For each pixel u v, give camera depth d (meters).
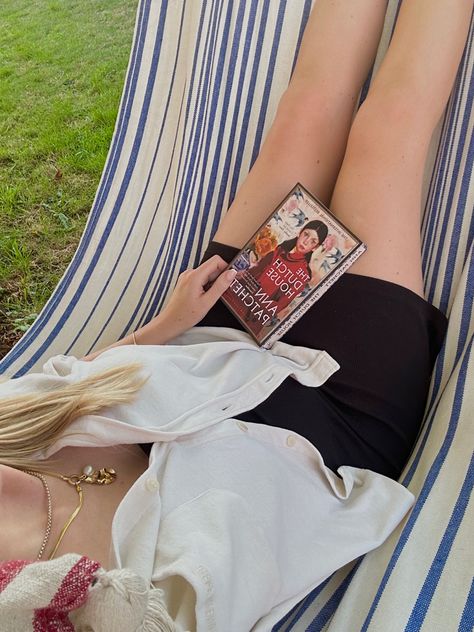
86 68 3.67
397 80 1.34
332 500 1.13
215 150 1.89
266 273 1.29
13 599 0.72
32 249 2.85
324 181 1.47
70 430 1.05
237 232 1.41
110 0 4.20
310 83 1.49
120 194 2.02
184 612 0.87
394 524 1.08
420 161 1.32
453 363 1.28
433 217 1.52
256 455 1.10
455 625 0.85
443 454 1.10
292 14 1.85
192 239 1.85
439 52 1.35
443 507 1.02
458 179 1.48
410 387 1.23
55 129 3.36
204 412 1.12
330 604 1.05
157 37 2.02
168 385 1.14
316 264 1.25
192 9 1.98
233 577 0.91
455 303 1.32
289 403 1.18
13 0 4.39
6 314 2.61
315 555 1.03
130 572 0.78
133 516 0.97
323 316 1.25
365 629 0.89
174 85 2.04
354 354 1.21
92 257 1.95
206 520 0.96
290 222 1.29
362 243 1.22
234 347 1.25
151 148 2.04
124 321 1.82
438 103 1.36
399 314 1.22
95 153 3.20
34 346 1.78
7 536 0.92
